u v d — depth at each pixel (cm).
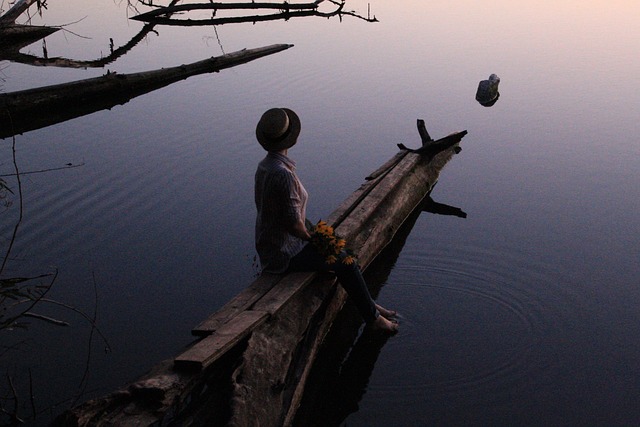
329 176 849
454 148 948
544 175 859
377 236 662
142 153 912
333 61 1409
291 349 446
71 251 643
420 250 673
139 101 1177
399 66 1365
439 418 438
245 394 378
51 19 1672
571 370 487
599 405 451
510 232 705
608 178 845
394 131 1006
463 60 1406
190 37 1670
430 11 1970
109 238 673
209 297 573
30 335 506
